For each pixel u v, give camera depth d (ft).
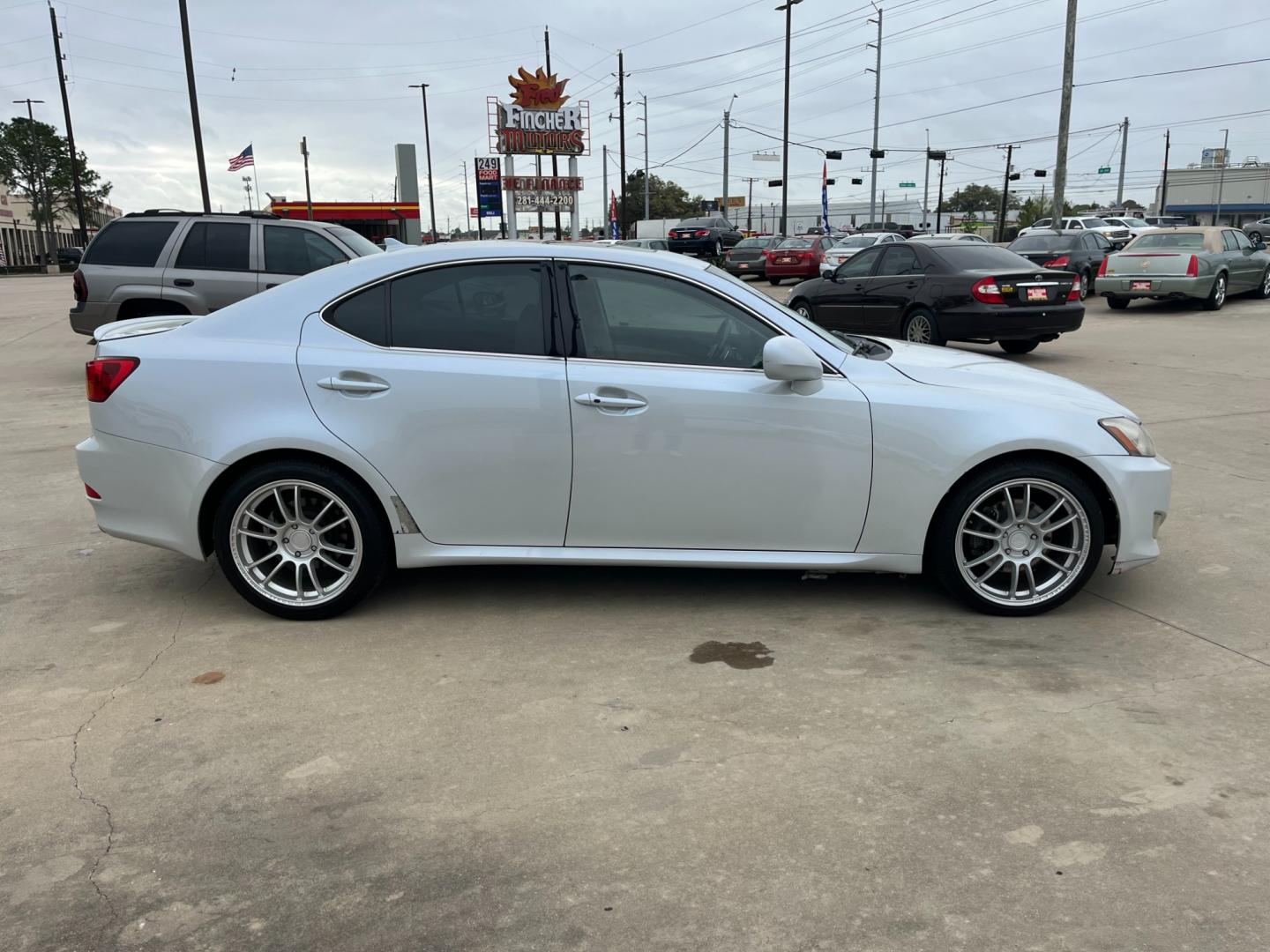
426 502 12.70
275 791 9.12
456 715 10.55
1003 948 7.02
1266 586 14.16
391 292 12.90
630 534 12.87
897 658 11.85
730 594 14.05
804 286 43.42
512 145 113.60
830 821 8.57
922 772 9.32
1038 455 12.65
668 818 8.64
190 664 11.85
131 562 15.67
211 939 7.23
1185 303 62.03
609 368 12.57
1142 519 12.82
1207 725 10.18
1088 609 13.39
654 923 7.33
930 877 7.80
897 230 158.20
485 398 12.45
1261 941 7.05
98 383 12.96
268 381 12.59
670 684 11.23
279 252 33.27
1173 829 8.39
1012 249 68.08
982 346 42.65
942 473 12.51
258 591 13.06
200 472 12.64
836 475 12.60
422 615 13.37
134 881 7.87
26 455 23.26
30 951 7.10
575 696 10.94
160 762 9.61
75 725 10.36
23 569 15.33
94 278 32.78
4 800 8.97
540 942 7.16
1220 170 297.74
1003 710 10.53
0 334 53.62
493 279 12.85
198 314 33.04
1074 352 40.37
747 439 12.50
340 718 10.48
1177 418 26.30
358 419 12.48
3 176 226.38
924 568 13.62
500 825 8.57
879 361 13.35
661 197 304.91
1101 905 7.45
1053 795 8.91
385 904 7.59
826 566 12.92
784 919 7.34
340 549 13.00
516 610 13.53
